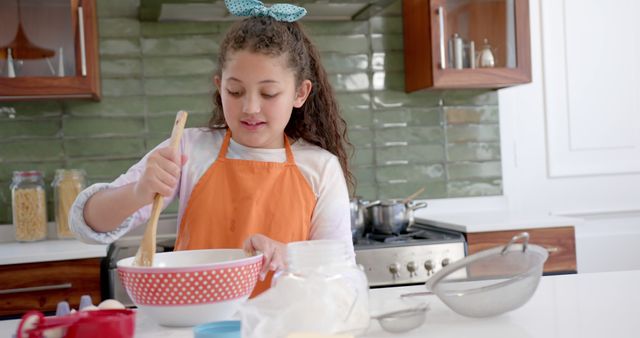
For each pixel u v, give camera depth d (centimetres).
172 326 86
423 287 109
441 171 287
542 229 234
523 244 92
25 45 229
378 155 282
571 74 299
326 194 136
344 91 279
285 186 133
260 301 76
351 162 279
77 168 257
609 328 79
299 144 142
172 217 260
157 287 83
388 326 80
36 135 254
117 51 259
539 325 82
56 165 256
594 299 96
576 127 300
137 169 122
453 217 263
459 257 223
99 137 258
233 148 136
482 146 290
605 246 301
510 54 262
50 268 203
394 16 283
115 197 102
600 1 300
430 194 286
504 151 293
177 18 259
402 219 243
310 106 144
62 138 256
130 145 261
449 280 89
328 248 79
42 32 230
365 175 281
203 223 129
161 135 263
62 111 256
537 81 296
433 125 286
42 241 241
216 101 142
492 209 290
